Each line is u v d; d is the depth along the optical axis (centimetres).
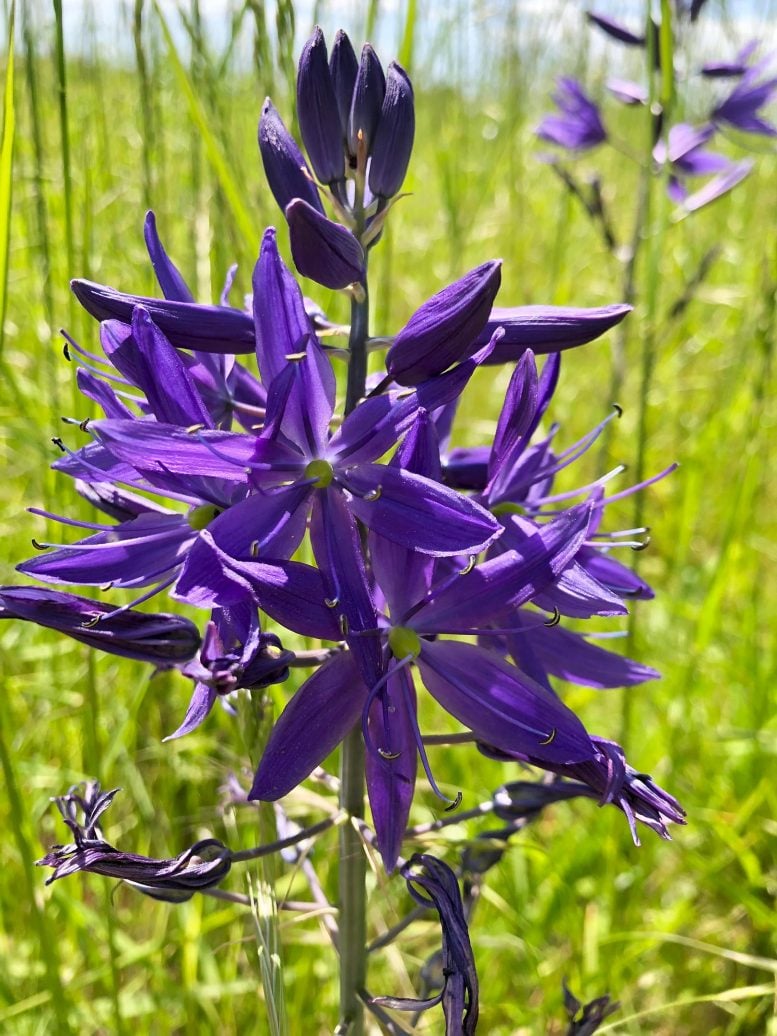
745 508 35
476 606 20
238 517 19
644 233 39
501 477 22
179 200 39
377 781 20
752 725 37
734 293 52
